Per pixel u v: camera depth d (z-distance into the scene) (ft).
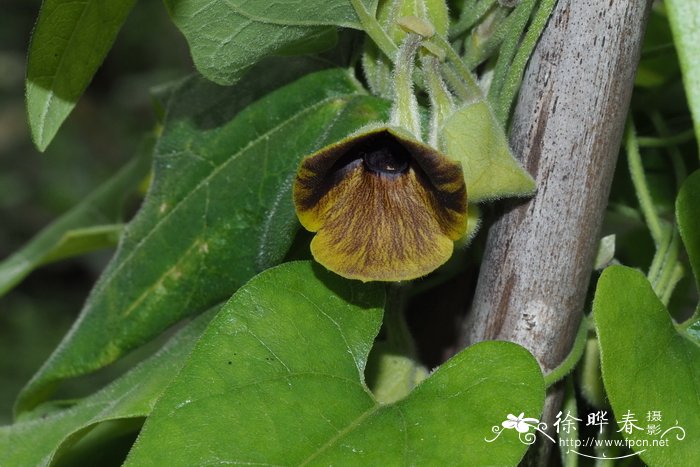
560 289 1.15
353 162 1.11
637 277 1.15
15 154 4.14
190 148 1.27
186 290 1.25
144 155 1.52
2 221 3.97
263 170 1.24
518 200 1.14
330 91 1.24
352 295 1.15
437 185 1.07
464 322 1.29
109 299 1.27
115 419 1.21
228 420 1.09
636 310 1.14
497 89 1.15
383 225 1.10
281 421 1.09
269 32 1.16
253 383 1.10
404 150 1.10
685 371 1.14
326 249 1.10
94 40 1.13
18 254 1.54
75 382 2.93
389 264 1.09
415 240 1.10
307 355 1.12
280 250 1.16
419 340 1.30
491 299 1.16
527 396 1.09
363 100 1.19
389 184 1.11
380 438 1.09
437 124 1.12
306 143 1.23
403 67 1.12
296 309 1.13
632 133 1.26
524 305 1.15
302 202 1.09
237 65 1.18
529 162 1.14
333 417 1.10
